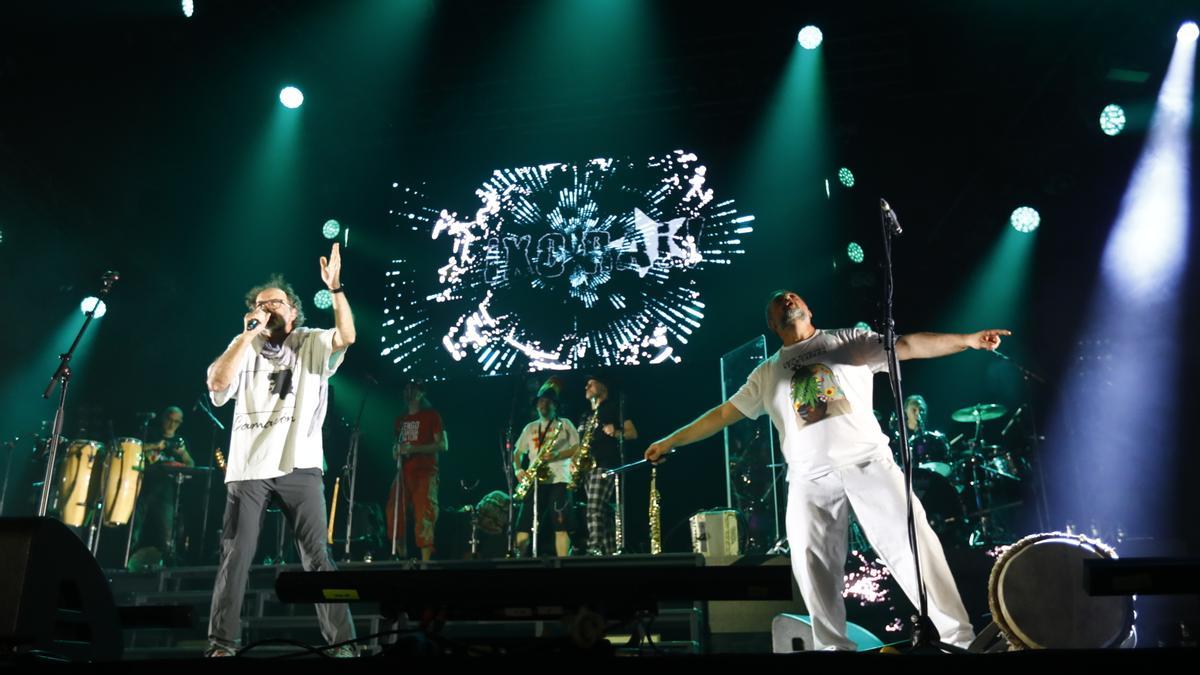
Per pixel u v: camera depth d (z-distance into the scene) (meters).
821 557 4.37
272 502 4.77
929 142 10.87
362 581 2.62
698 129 11.41
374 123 11.59
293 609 7.41
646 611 2.51
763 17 10.49
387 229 11.70
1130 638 3.45
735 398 4.93
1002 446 9.55
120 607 3.20
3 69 8.65
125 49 9.13
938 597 4.10
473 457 11.41
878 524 4.28
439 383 11.53
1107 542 7.61
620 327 10.88
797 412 4.55
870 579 6.76
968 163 10.77
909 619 6.60
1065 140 9.97
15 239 9.64
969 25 9.84
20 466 9.39
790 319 4.82
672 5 10.38
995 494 8.92
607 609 2.51
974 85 10.37
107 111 9.55
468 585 2.56
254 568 7.45
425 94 11.42
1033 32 9.48
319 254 11.53
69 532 2.92
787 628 4.69
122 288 10.48
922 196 11.08
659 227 11.16
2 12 8.24
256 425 4.66
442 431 8.46
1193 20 8.47
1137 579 2.36
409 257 11.55
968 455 9.02
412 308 11.36
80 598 2.92
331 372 4.87
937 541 4.19
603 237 11.23
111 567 8.79
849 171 10.74
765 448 8.23
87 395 10.35
